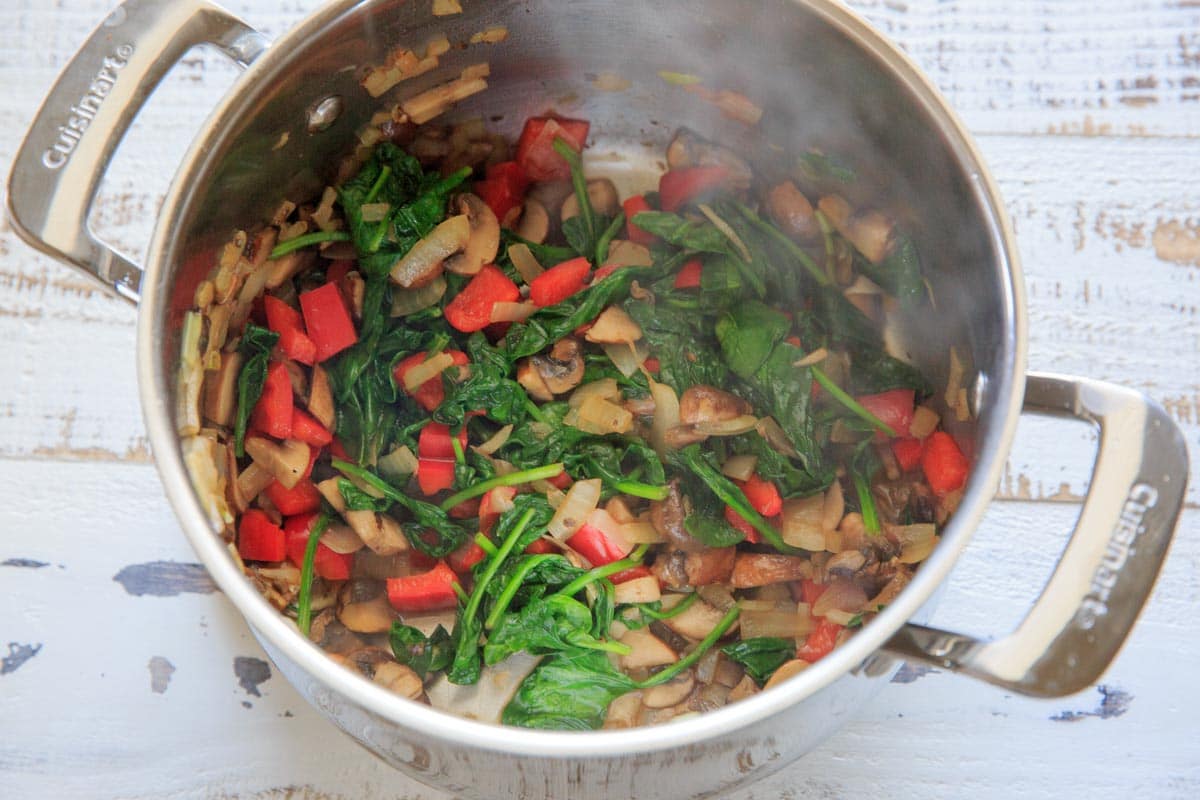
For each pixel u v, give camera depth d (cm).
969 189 50
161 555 58
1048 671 46
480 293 59
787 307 60
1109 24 63
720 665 56
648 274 60
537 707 54
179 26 50
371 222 58
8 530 58
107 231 60
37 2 62
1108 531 46
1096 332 60
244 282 55
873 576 56
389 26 52
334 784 56
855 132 55
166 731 56
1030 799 56
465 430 58
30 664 57
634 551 57
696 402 58
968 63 62
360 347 58
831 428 58
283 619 46
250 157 52
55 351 60
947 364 55
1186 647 57
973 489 46
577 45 56
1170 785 56
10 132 61
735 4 52
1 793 56
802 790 56
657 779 48
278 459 55
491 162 60
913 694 57
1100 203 61
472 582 57
